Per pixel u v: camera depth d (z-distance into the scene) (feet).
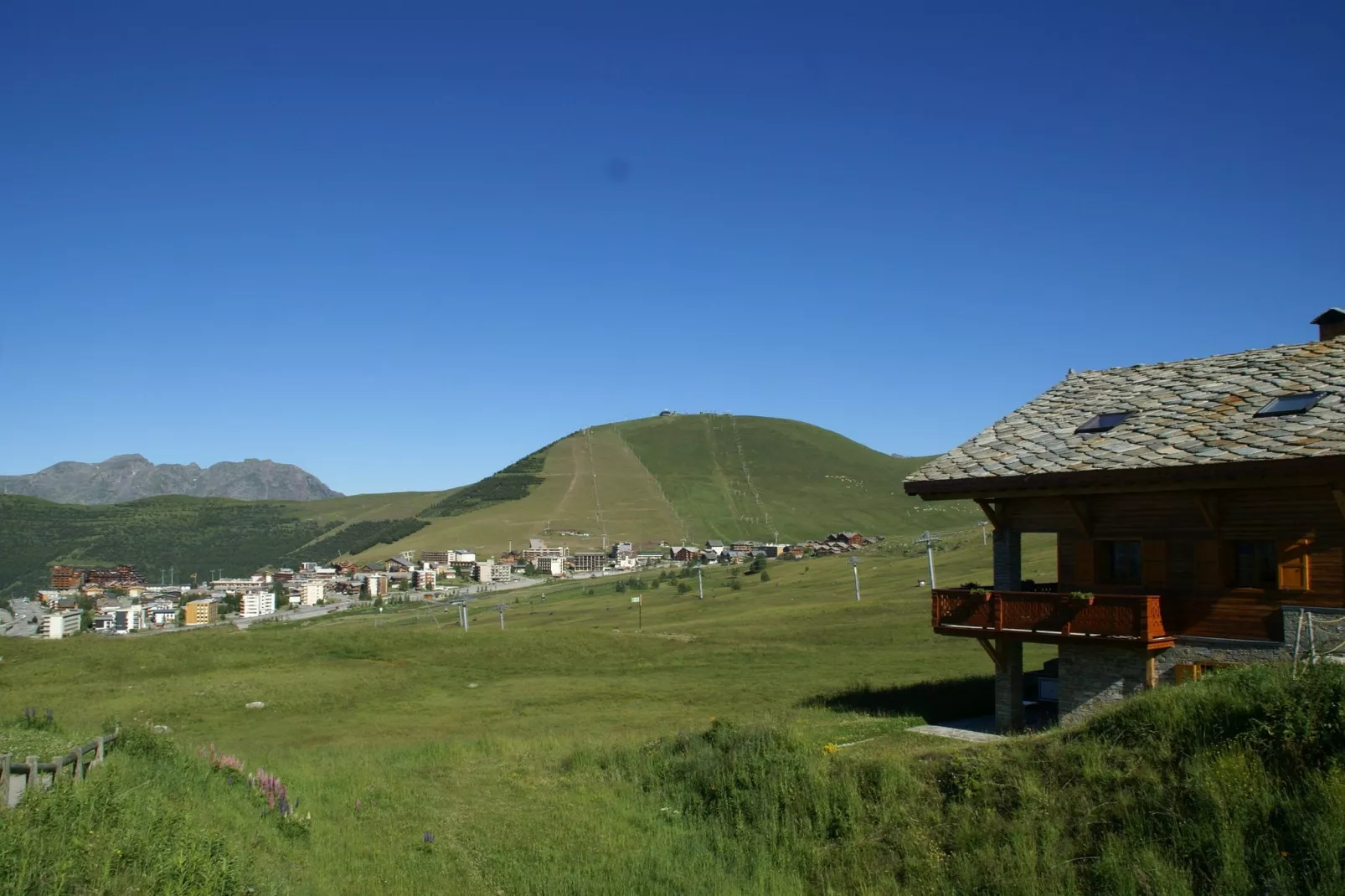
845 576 409.49
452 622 426.10
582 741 86.89
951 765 49.55
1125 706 49.80
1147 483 69.77
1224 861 35.45
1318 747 39.24
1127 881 36.22
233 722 128.98
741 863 47.01
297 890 41.83
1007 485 77.82
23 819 36.22
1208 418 74.59
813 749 60.75
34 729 60.54
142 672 170.91
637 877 46.47
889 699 103.19
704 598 407.85
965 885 39.55
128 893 33.91
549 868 48.24
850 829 47.16
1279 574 67.36
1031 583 83.56
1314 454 61.05
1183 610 72.28
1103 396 89.15
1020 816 42.86
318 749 98.73
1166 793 40.47
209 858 39.01
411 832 55.93
